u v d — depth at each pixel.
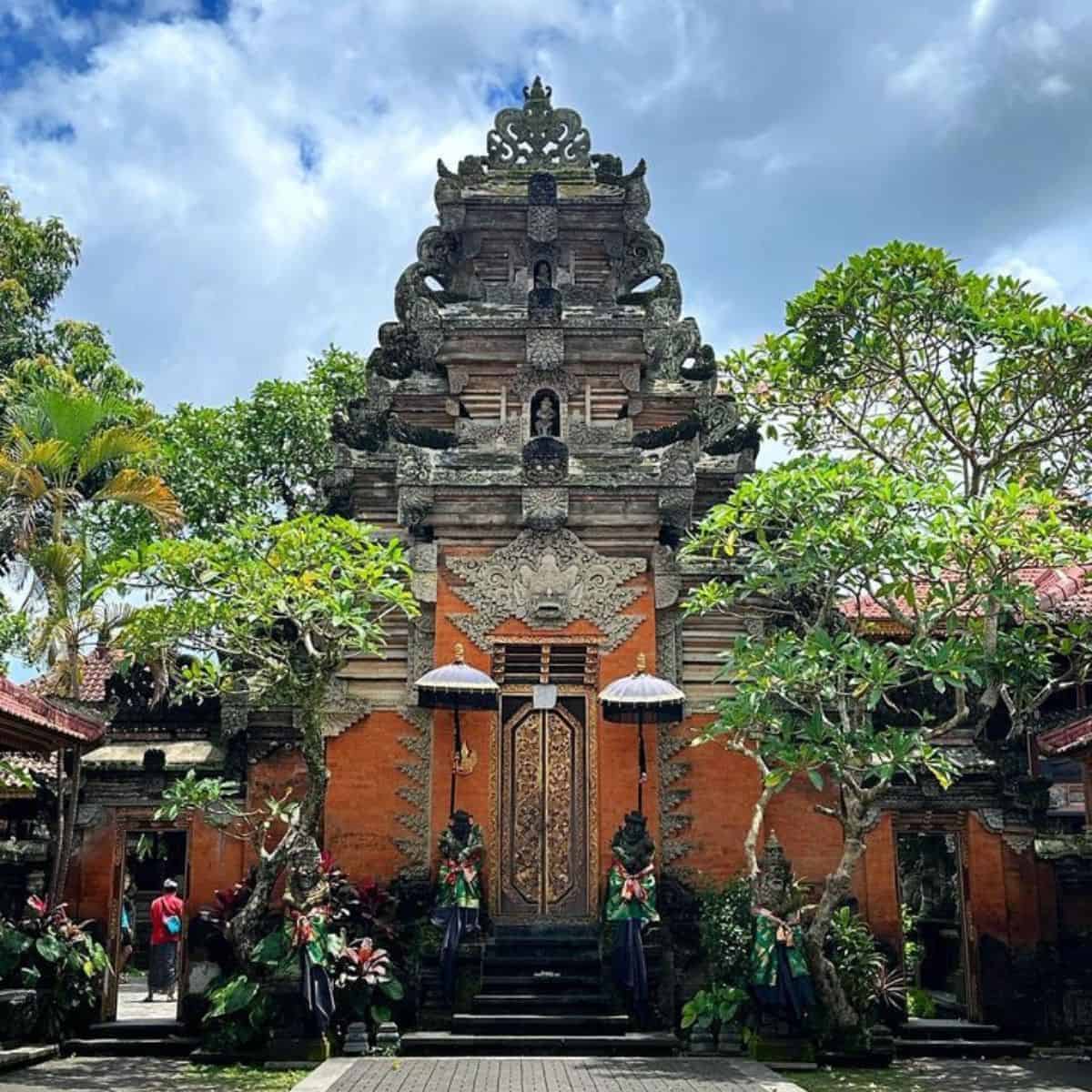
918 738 13.89
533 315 19.20
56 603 18.55
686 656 18.03
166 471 27.91
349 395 31.67
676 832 17.25
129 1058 15.23
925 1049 15.58
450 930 15.59
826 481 14.27
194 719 18.58
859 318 17.80
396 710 17.69
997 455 17.80
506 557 18.06
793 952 14.23
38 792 17.41
